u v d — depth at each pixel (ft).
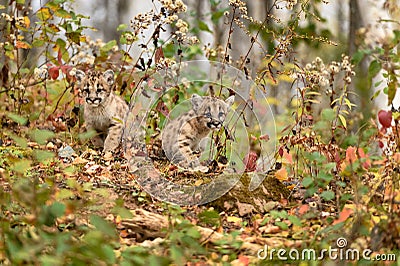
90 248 15.90
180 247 19.36
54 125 33.71
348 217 20.97
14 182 21.35
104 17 76.48
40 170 26.55
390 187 22.49
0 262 17.12
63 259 16.42
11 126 33.30
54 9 35.19
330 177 22.68
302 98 31.12
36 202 17.01
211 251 20.77
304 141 29.43
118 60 40.29
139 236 22.65
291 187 27.61
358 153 22.97
